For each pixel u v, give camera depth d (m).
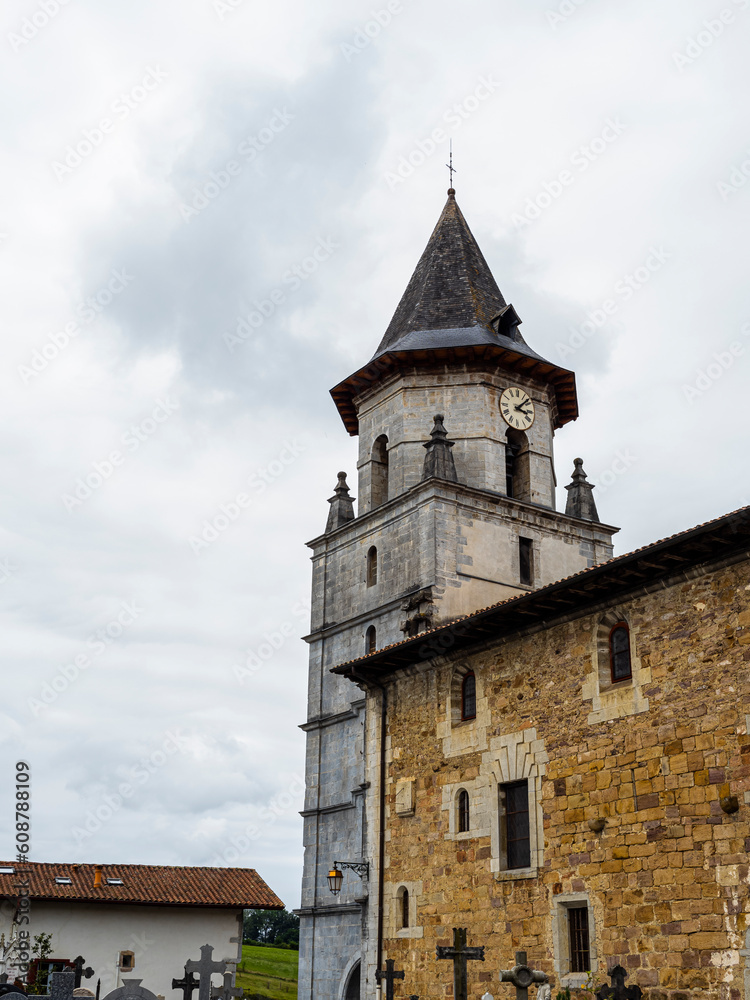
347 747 31.41
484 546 31.41
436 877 22.61
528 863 20.52
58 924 35.19
